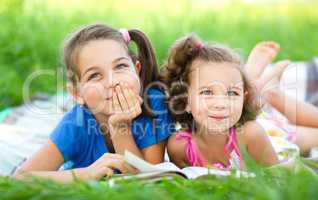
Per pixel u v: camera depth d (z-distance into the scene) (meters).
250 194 2.58
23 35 7.47
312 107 4.92
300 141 4.74
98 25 3.85
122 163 3.43
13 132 4.85
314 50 8.02
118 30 3.90
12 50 7.22
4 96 6.32
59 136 3.81
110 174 3.38
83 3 9.34
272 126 4.68
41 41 7.35
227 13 9.51
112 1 9.70
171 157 3.96
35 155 3.79
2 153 4.39
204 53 3.86
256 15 9.62
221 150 3.86
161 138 3.89
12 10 8.16
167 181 2.80
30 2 8.63
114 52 3.70
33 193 2.60
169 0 9.93
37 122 5.28
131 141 3.73
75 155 3.90
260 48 4.90
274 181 2.79
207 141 3.85
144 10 9.48
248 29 8.80
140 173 3.26
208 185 2.75
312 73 5.82
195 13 9.36
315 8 10.17
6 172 4.18
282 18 9.47
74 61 3.75
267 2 10.20
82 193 2.58
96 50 3.69
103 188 2.66
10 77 6.62
